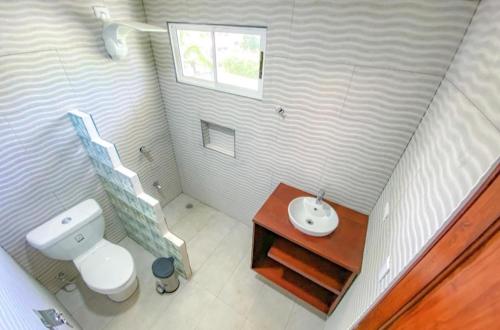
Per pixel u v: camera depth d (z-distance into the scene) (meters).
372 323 0.89
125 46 1.72
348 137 1.52
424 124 1.18
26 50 1.35
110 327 1.80
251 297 2.01
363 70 1.27
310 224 1.69
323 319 1.88
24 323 0.85
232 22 1.52
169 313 1.89
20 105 1.42
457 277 0.52
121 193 1.90
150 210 1.73
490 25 0.78
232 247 2.42
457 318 0.49
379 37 1.16
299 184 1.94
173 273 1.89
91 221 1.82
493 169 0.49
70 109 1.65
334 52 1.30
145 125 2.24
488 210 0.48
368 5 1.11
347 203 1.79
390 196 1.35
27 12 1.30
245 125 1.91
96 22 1.59
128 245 2.42
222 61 1.77
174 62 1.96
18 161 1.50
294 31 1.35
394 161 1.44
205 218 2.75
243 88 1.76
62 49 1.50
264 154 1.97
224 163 2.33
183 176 2.88
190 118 2.23
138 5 1.78
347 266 1.42
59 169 1.73
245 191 2.38
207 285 2.08
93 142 1.63
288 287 1.93
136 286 2.02
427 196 0.82
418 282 0.66
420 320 0.62
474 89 0.75
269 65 1.53
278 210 1.77
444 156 0.81
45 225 1.70
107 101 1.86
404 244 0.84
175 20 1.74
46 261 1.83
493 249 0.44
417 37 1.08
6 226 1.55
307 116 1.59
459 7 0.95
